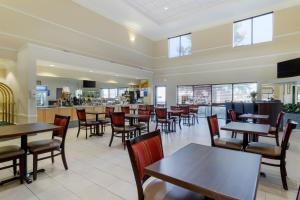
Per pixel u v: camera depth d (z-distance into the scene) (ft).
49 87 33.32
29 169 9.53
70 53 21.68
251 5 23.77
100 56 26.12
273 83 24.44
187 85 33.01
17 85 19.34
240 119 18.78
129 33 30.94
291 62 21.33
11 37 17.20
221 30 28.86
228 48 28.32
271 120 19.33
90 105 28.09
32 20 18.31
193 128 22.20
